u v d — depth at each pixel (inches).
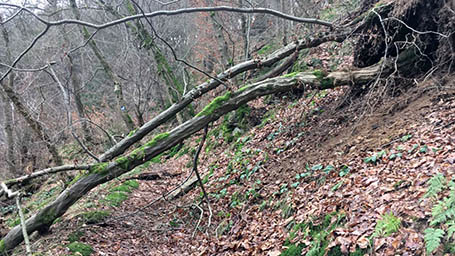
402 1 262.5
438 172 151.4
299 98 396.5
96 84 845.8
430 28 259.1
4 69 522.6
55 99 546.6
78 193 244.5
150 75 603.2
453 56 235.3
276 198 243.0
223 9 288.2
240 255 203.3
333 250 150.4
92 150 542.0
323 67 417.1
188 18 846.5
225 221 261.9
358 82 284.8
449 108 201.2
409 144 190.1
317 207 190.5
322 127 301.3
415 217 133.6
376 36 276.7
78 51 665.6
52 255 203.5
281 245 186.2
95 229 260.1
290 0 565.6
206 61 802.8
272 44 617.9
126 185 415.2
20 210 175.8
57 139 438.0
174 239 263.0
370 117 254.4
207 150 468.1
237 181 319.0
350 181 192.2
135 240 257.4
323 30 338.0
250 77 520.4
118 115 711.1
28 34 587.2
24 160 572.7
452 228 114.0
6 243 234.4
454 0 233.3
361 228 148.9
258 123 436.8
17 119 551.8
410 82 261.6
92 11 686.5
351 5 497.0
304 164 259.1
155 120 283.3
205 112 272.5
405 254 123.3
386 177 174.1
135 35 552.4
